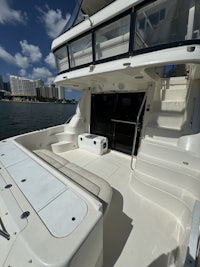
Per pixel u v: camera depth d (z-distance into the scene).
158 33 1.39
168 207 1.64
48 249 0.65
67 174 1.63
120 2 1.54
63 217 0.82
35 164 1.42
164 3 1.32
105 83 2.81
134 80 2.33
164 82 2.46
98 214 0.85
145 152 2.10
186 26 1.26
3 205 0.93
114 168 2.65
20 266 0.66
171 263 1.10
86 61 2.04
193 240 0.80
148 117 2.57
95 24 1.77
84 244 0.72
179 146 1.85
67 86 3.28
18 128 9.12
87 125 3.79
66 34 2.17
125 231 1.42
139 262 1.17
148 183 1.79
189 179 1.59
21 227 0.77
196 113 1.82
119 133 3.27
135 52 1.52
